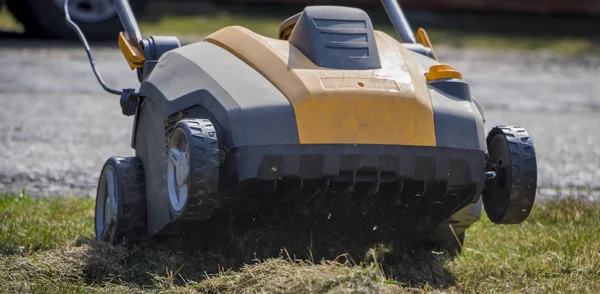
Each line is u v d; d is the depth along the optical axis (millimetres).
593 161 34469
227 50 18219
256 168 15789
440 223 18031
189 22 69688
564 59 66000
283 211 16859
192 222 17234
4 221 21266
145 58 20344
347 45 17438
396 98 16500
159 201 17766
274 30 67562
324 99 16172
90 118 37656
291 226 17422
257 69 17172
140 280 16766
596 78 57656
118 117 38250
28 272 16516
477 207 18156
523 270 18109
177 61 18531
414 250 18812
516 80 54906
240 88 16594
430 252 18703
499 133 17297
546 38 78625
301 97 16203
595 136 39625
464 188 16938
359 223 17375
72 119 37250
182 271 17141
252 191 16219
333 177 16078
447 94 17328
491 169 17453
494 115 43812
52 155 31516
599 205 25078
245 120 15977
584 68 61938
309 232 17484
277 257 17047
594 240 20531
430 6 87375
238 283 15586
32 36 57719
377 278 15109
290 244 17375
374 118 16234
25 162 30375
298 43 17641
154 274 16812
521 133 17094
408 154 16281
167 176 16844
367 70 17172
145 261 17625
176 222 17156
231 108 16156
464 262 18766
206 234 17625
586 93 51812
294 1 83125
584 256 19000
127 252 17812
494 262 18969
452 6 87125
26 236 19469
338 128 16047
